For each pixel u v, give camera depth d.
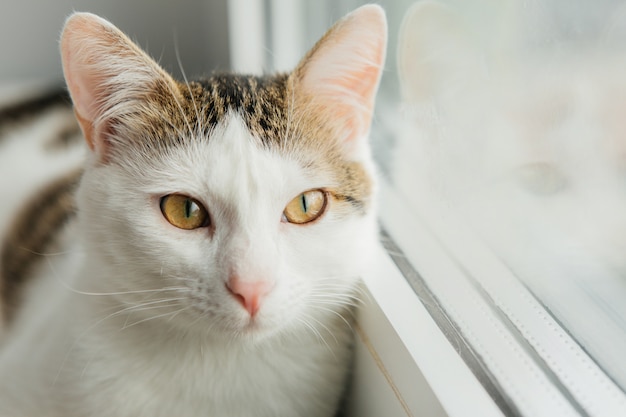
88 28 0.28
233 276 0.27
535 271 0.28
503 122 0.31
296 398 0.31
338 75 0.30
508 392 0.25
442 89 0.34
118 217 0.29
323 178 0.29
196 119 0.29
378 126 0.38
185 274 0.28
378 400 0.29
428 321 0.27
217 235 0.28
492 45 0.32
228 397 0.30
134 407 0.30
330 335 0.31
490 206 0.31
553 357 0.25
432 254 0.31
